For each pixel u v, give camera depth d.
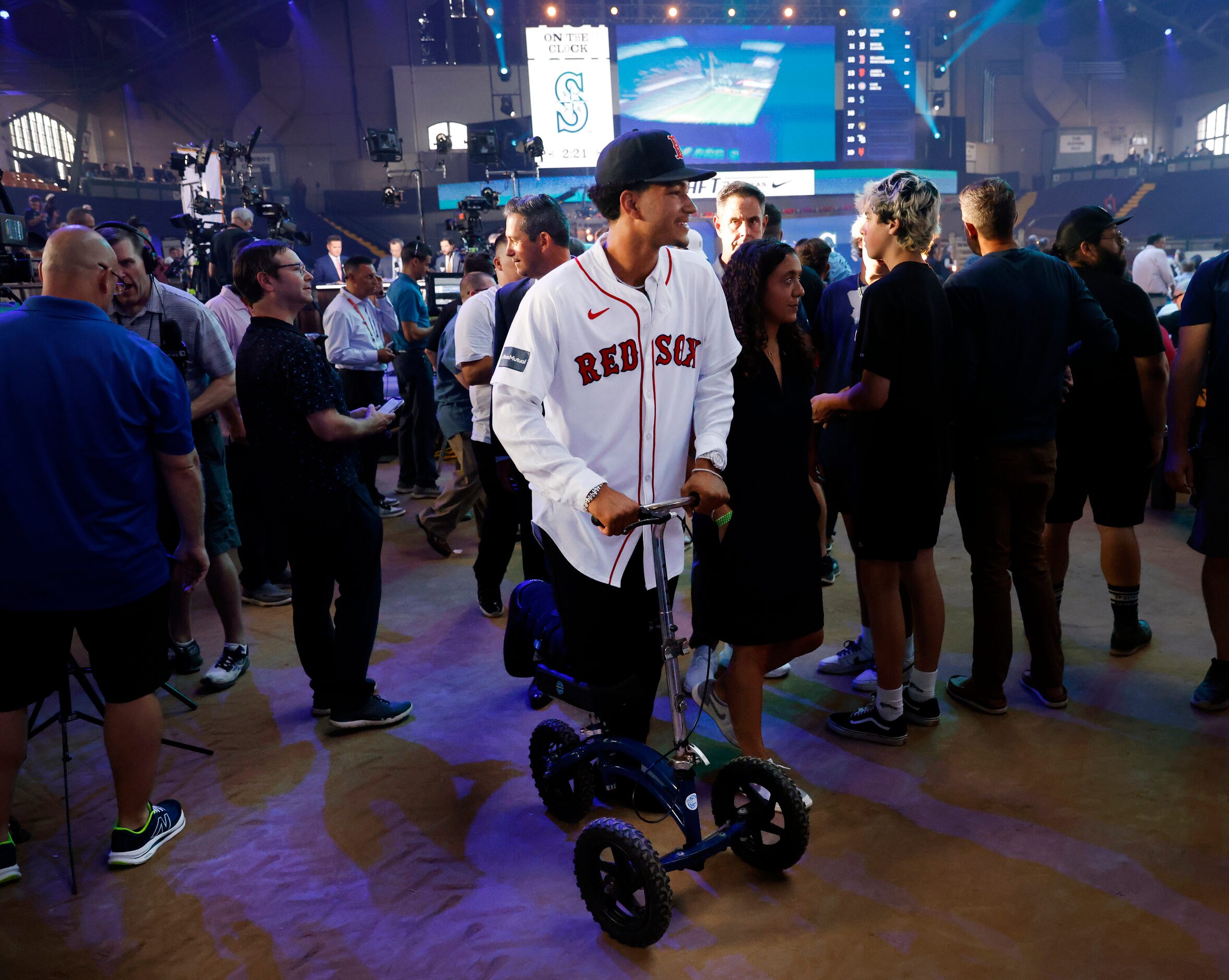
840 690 3.27
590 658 2.13
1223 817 2.38
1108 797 2.50
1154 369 3.14
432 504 6.39
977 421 2.86
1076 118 30.98
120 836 2.36
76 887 2.27
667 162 1.82
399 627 4.05
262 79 25.36
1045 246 15.83
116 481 2.23
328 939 2.05
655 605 2.12
